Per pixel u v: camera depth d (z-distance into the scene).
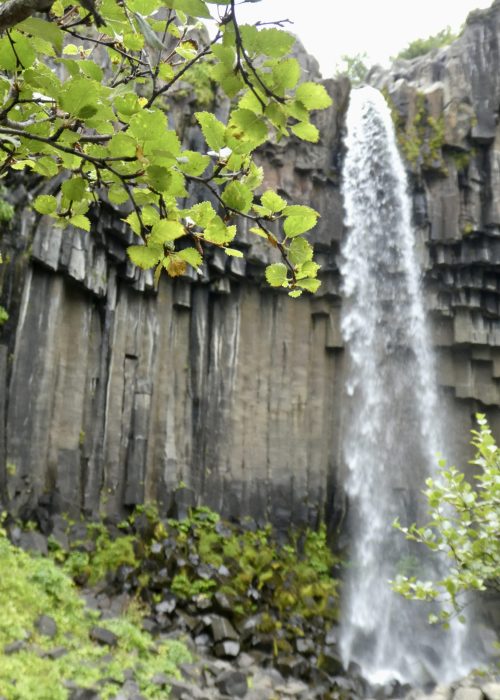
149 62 1.95
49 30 1.25
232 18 1.28
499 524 4.82
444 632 16.27
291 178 17.88
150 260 1.64
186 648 10.16
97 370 14.23
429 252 19.06
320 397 18.48
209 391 16.86
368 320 19.30
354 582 16.80
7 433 11.35
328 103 1.40
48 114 1.84
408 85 19.88
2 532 9.92
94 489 13.68
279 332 18.20
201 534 14.67
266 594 13.52
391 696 11.66
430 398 19.61
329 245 18.33
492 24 19.50
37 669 7.50
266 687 9.82
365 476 18.56
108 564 11.73
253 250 16.66
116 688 7.81
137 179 1.48
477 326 19.50
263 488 16.95
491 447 5.20
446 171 19.03
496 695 5.06
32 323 12.19
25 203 11.34
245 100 1.46
